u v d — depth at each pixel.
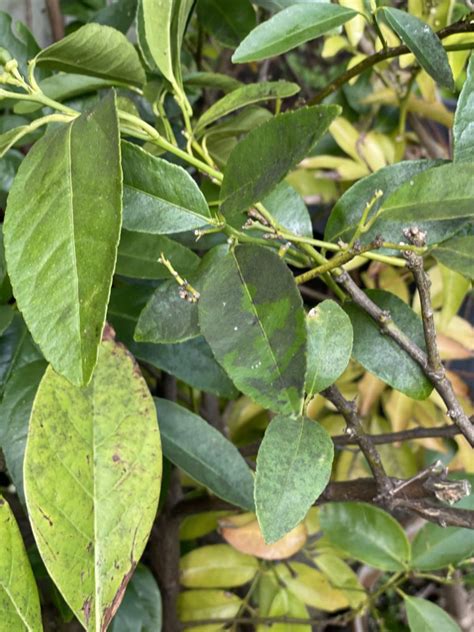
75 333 0.17
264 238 0.24
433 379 0.23
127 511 0.22
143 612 0.36
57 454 0.21
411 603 0.34
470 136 0.22
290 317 0.18
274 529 0.18
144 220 0.22
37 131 0.35
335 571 0.44
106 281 0.17
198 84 0.33
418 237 0.20
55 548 0.21
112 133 0.17
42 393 0.22
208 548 0.43
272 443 0.19
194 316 0.23
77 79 0.30
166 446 0.30
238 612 0.43
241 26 0.36
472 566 0.46
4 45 0.35
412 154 0.53
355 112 0.50
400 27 0.25
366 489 0.27
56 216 0.18
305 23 0.25
